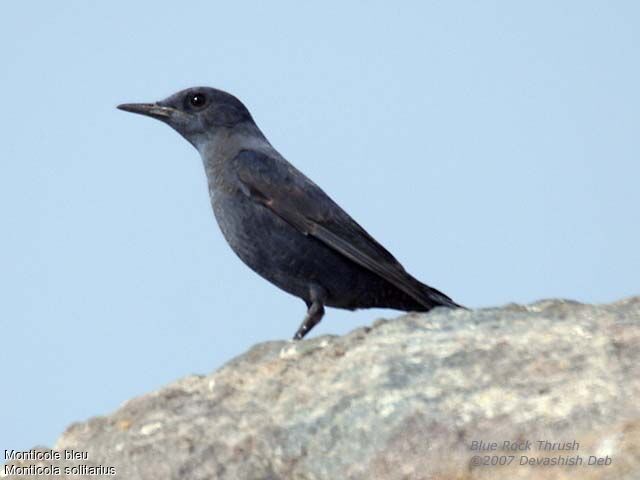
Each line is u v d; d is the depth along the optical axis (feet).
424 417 38.19
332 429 39.19
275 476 38.37
